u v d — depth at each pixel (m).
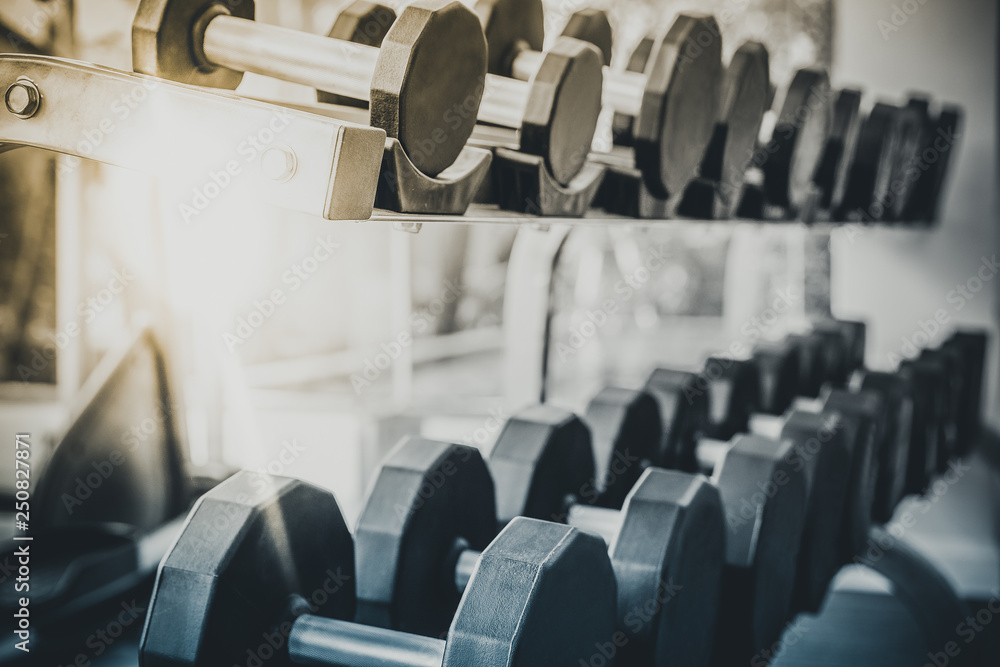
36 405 3.17
